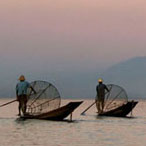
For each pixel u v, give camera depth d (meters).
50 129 68.75
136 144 54.31
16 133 63.66
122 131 67.75
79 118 93.12
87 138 59.09
